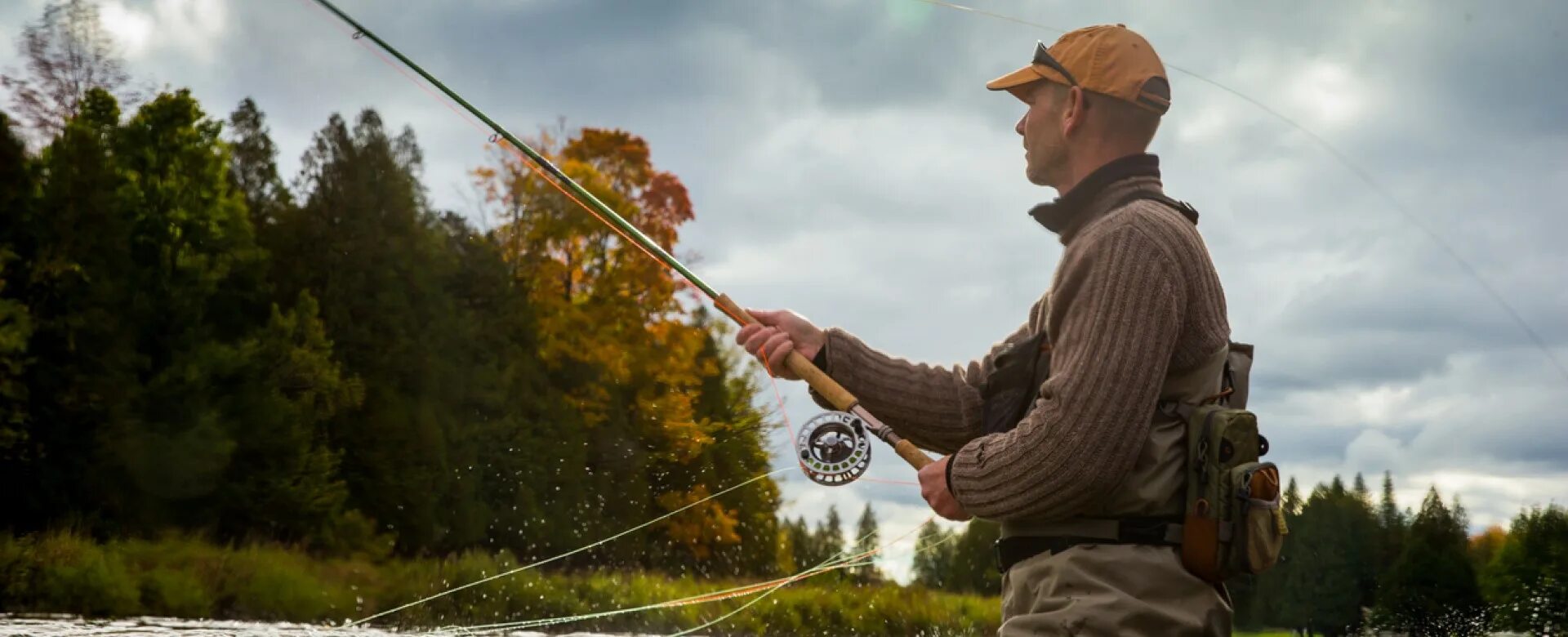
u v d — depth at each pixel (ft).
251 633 36.37
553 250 109.50
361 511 88.99
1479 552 46.85
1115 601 6.74
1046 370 7.58
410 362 96.84
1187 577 6.80
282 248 98.89
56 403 71.31
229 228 85.46
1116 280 6.79
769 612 68.13
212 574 54.65
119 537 66.33
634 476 81.35
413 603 57.26
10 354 70.28
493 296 105.70
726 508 78.48
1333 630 56.65
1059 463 6.61
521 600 62.95
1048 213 7.65
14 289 73.61
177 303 79.30
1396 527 56.75
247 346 80.74
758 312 9.29
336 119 102.78
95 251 75.31
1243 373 7.47
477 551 75.82
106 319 73.97
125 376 73.56
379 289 98.73
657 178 113.60
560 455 92.79
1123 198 7.41
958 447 9.12
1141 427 6.63
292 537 78.69
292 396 84.43
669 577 74.59
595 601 64.95
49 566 48.29
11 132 77.10
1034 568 7.06
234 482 78.59
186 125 82.12
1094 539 6.88
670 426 78.28
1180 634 6.74
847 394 8.45
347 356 95.20
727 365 103.35
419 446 90.68
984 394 7.97
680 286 106.83
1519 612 42.37
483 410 98.27
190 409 75.77
